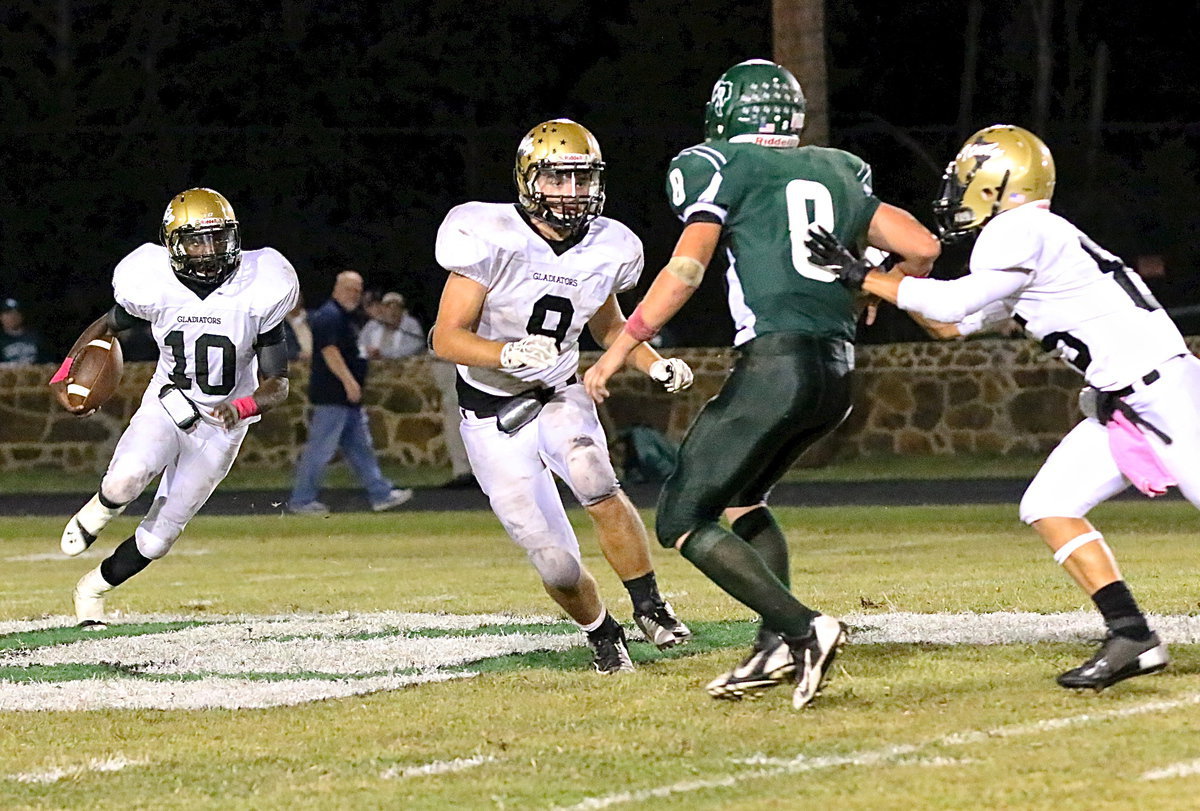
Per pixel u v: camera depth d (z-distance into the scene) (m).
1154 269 54.06
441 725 11.94
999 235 12.16
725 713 11.95
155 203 62.00
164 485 17.58
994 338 46.53
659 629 14.37
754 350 12.13
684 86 63.66
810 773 10.11
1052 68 66.56
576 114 64.38
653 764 10.49
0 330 50.00
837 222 12.34
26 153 61.22
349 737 11.65
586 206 13.78
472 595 20.30
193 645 16.34
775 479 12.80
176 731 12.09
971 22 63.41
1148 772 9.83
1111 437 12.29
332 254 62.28
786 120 12.62
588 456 13.85
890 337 52.84
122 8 62.19
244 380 17.30
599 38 64.44
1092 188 63.56
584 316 14.20
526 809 9.58
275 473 44.66
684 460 12.20
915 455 44.31
